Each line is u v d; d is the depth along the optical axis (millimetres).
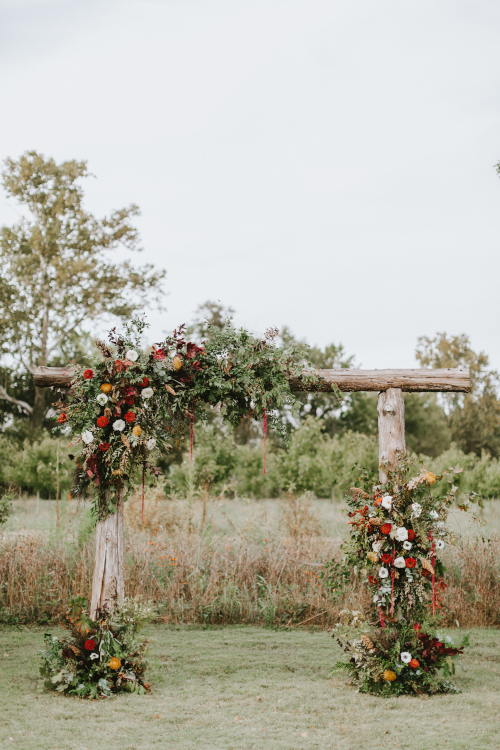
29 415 31734
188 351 5152
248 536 8875
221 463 16922
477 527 8617
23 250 31531
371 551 4941
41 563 7688
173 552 8055
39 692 4707
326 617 7227
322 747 3691
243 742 3762
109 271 31484
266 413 5309
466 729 3986
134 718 4176
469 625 7227
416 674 4777
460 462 17062
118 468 4832
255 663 5582
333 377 5305
